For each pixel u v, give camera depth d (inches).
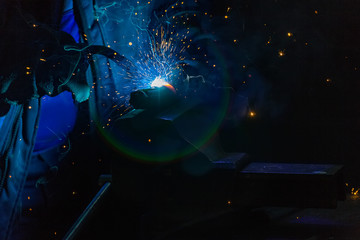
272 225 173.6
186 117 176.1
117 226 178.2
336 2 217.2
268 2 218.5
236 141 212.4
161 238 169.5
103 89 224.7
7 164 194.5
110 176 191.6
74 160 238.7
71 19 223.9
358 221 173.6
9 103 189.6
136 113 170.6
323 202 155.9
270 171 162.6
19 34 198.7
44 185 236.2
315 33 219.0
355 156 218.7
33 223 233.1
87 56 193.0
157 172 169.2
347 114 218.7
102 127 228.8
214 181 164.2
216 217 170.6
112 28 224.8
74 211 239.5
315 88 220.8
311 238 159.8
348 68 218.7
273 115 222.7
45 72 188.1
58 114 233.8
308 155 222.2
